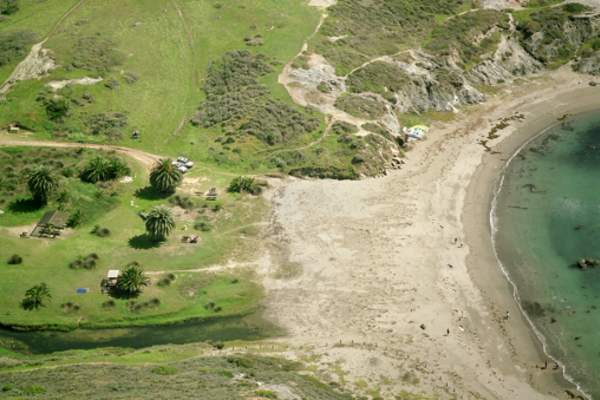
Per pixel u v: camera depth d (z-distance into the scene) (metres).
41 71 141.00
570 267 102.81
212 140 131.62
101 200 113.19
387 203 119.06
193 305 95.06
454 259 104.69
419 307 93.88
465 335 88.88
